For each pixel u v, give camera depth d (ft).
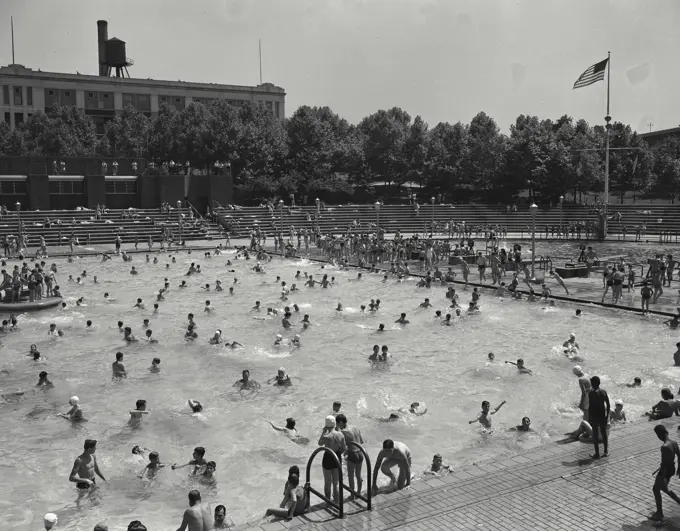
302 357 72.74
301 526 31.45
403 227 247.09
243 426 52.01
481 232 236.02
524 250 185.57
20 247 176.35
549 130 288.51
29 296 102.68
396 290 117.29
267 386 62.28
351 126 361.51
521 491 34.53
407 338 80.84
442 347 76.23
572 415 53.16
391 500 33.99
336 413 48.57
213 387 62.28
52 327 82.74
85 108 379.55
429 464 44.09
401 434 50.03
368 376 65.41
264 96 419.33
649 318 89.61
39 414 55.26
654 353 72.18
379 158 310.86
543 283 115.75
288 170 293.02
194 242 206.49
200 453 42.80
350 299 108.17
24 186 221.87
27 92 367.25
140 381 64.34
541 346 75.97
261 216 236.84
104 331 85.46
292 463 44.93
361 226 241.14
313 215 244.22
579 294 107.86
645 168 287.48
